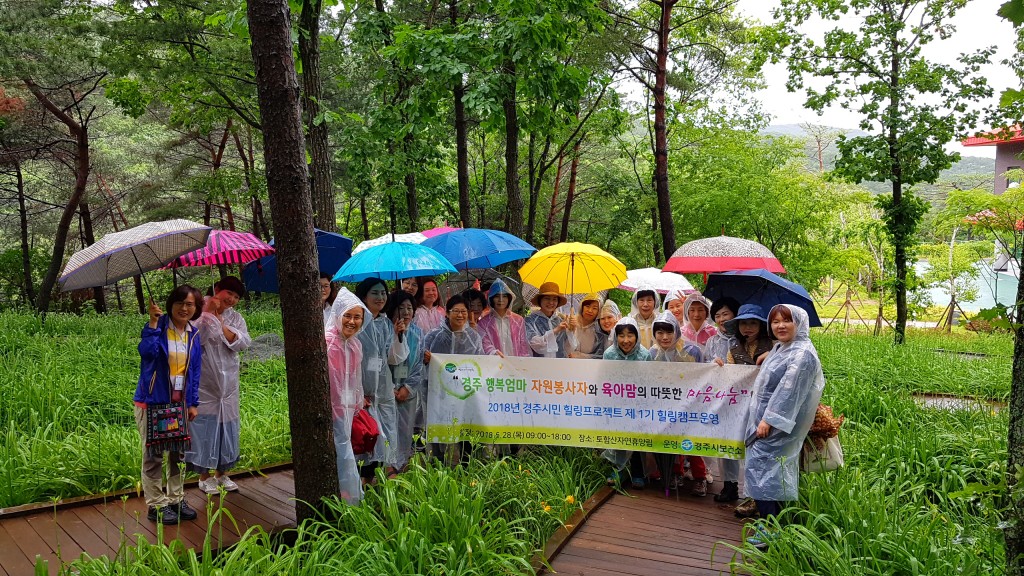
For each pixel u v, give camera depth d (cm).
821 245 1817
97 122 2586
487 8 1138
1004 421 716
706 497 596
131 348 1095
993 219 1501
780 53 1459
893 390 909
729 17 1877
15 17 1437
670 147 2122
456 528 424
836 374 1093
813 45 1438
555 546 465
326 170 938
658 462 620
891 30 1362
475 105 943
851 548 429
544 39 958
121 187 2736
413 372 601
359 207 2727
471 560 397
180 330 486
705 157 1930
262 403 798
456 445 609
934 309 2958
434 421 598
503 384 600
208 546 380
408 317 584
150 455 473
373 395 546
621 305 2058
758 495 496
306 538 436
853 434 704
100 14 1545
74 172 2248
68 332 1348
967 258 2267
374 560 393
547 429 596
